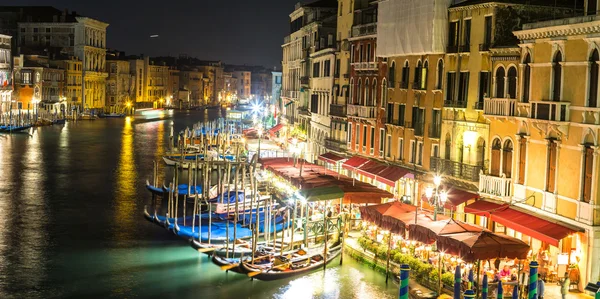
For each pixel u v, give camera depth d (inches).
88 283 1301.7
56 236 1627.7
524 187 1253.7
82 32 5841.5
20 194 2127.2
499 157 1338.6
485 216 1272.1
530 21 1369.3
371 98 1935.3
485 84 1391.5
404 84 1710.1
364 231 1509.6
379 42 1814.7
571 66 1130.0
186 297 1235.2
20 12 5954.7
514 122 1284.4
